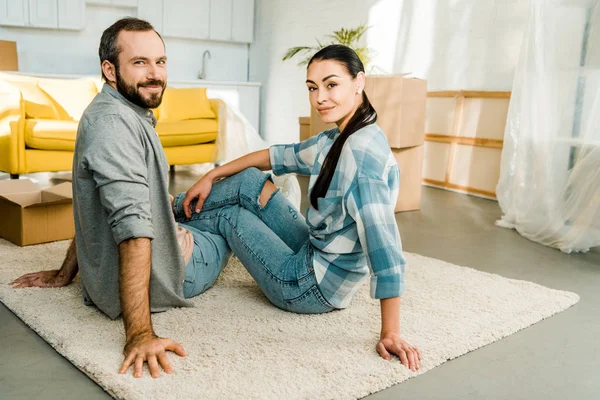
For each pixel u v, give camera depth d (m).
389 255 1.41
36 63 6.25
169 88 5.07
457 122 4.58
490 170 4.29
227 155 4.96
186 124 4.71
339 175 1.49
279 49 7.04
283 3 6.88
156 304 1.66
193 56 7.26
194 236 1.81
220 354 1.44
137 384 1.26
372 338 1.58
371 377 1.34
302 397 1.24
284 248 1.73
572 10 2.93
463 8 4.53
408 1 5.05
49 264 2.15
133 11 6.70
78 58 6.48
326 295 1.65
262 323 1.65
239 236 1.78
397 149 3.56
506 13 4.19
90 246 1.56
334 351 1.48
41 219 2.40
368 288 2.01
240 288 1.96
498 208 3.92
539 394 1.37
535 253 2.77
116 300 1.59
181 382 1.28
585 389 1.40
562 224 2.84
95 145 1.38
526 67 3.21
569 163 2.89
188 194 1.87
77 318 1.63
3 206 2.43
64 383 1.32
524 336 1.71
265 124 7.50
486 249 2.81
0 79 3.87
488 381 1.41
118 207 1.36
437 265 2.38
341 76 1.45
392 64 5.29
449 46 4.68
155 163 1.52
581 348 1.64
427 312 1.80
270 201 1.84
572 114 2.89
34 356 1.45
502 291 2.06
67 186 2.62
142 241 1.39
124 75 1.46
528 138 3.18
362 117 1.50
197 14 6.98
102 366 1.34
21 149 3.81
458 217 3.56
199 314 1.70
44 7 6.02
